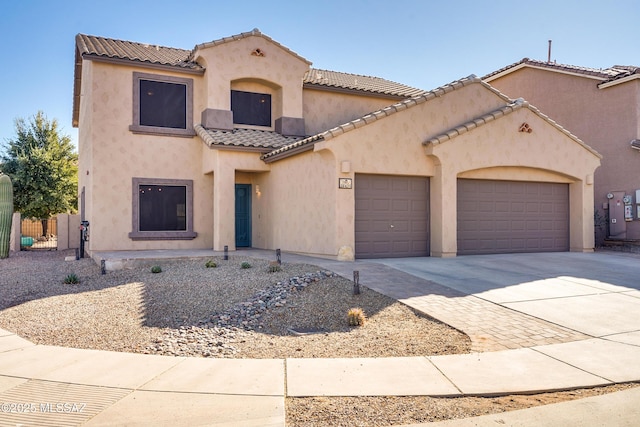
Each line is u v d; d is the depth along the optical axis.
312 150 14.55
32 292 10.95
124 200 17.14
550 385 5.44
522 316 8.28
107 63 16.95
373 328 7.82
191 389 5.36
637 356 6.42
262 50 18.72
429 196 15.08
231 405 4.92
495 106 16.03
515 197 16.47
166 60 18.25
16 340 7.39
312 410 4.82
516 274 11.85
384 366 6.09
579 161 17.12
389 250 14.48
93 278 12.46
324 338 7.43
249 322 8.38
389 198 14.52
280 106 19.22
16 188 30.38
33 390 5.36
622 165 19.36
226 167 16.69
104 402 5.01
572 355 6.46
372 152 13.96
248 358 6.57
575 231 17.31
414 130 14.60
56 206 30.95
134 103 17.27
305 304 9.12
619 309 8.75
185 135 17.98
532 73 23.02
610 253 16.66
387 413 4.76
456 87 15.20
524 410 4.84
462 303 9.02
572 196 17.42
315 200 14.51
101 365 6.20
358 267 12.08
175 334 7.79
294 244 15.77
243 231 19.25
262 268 12.28
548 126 16.55
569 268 12.89
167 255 14.60
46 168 30.89
